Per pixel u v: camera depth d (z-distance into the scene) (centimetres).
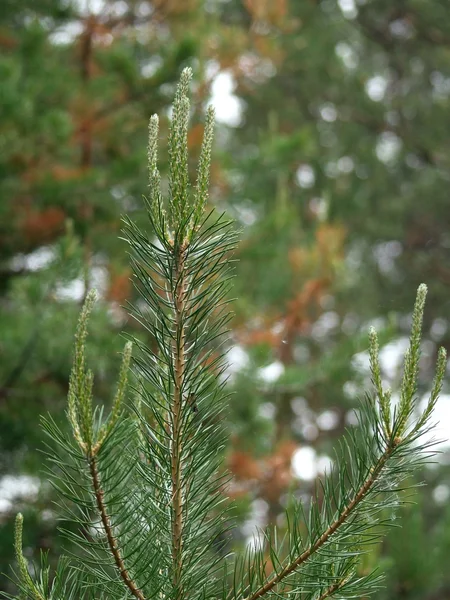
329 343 1533
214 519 178
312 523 173
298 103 1678
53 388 573
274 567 174
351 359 695
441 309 1589
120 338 538
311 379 694
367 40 1794
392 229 1570
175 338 166
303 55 1587
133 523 171
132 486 175
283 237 790
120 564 165
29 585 163
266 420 657
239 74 800
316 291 774
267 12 821
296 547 172
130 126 720
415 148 1619
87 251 642
